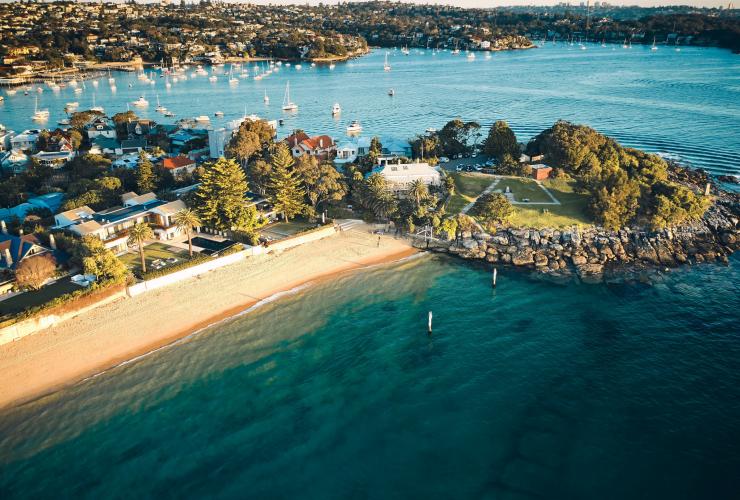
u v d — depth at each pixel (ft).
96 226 324.80
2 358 228.43
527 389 209.97
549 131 472.85
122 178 441.68
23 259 289.53
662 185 360.89
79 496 166.81
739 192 418.51
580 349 233.96
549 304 272.10
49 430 192.13
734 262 312.71
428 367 224.53
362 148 509.35
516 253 322.34
